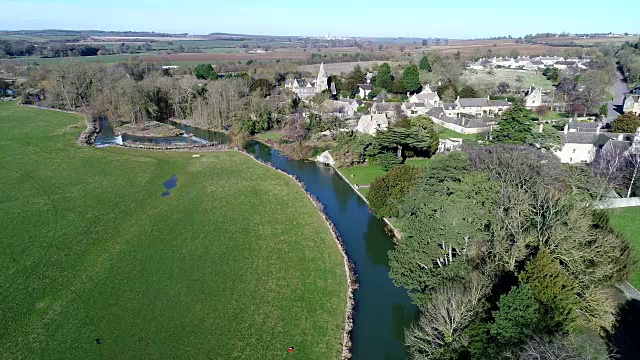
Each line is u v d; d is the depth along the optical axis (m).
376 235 66.00
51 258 57.12
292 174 96.88
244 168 96.12
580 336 37.25
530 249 44.09
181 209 72.50
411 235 49.59
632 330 40.31
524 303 34.03
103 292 49.75
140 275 53.03
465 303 37.31
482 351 33.91
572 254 41.56
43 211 72.00
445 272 44.19
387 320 46.41
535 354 27.92
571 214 44.72
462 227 44.25
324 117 130.75
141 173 91.88
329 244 60.38
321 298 48.34
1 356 40.22
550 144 87.62
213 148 114.00
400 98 182.25
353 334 44.09
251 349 40.75
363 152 101.38
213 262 55.75
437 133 109.31
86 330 43.56
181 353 40.34
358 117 141.88
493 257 45.12
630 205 65.50
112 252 58.56
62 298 48.72
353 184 88.50
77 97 168.50
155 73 182.00
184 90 154.38
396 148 100.12
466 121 125.06
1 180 87.12
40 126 135.38
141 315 45.72
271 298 48.25
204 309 46.53
